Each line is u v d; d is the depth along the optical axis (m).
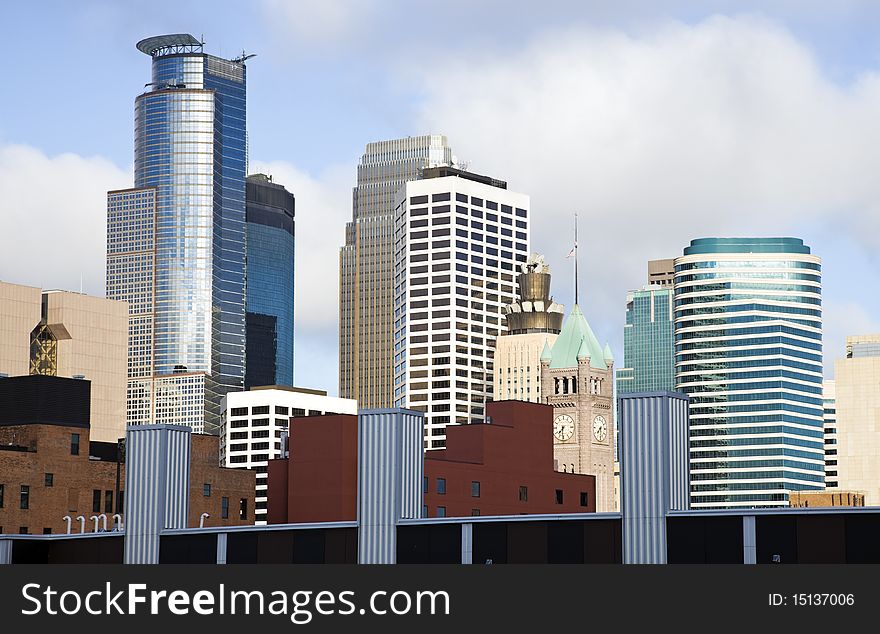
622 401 113.69
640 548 111.19
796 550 105.81
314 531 125.62
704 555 108.81
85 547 134.62
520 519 117.94
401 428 124.25
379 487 123.75
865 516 104.06
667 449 111.94
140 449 133.25
